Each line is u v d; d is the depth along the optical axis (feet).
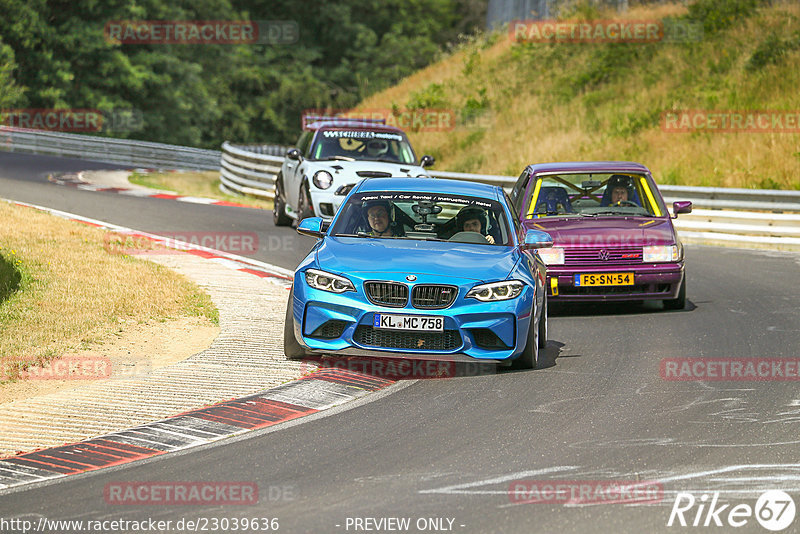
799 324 130.72
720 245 224.33
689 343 119.85
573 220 147.23
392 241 110.42
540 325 116.37
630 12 479.41
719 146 316.40
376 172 204.64
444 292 99.86
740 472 71.15
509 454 75.61
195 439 79.97
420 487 67.92
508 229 113.91
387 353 99.50
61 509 63.98
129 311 126.21
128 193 289.33
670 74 393.91
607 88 403.95
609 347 118.32
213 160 487.20
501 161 355.36
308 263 104.47
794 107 333.21
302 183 208.23
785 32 393.91
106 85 590.55
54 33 567.18
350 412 88.38
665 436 80.64
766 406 90.43
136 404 89.86
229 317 127.85
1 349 106.93
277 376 99.81
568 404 91.25
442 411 88.58
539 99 412.98
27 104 551.59
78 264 153.79
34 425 83.56
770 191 228.63
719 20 421.18
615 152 334.65
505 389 97.09
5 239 170.40
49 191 279.08
